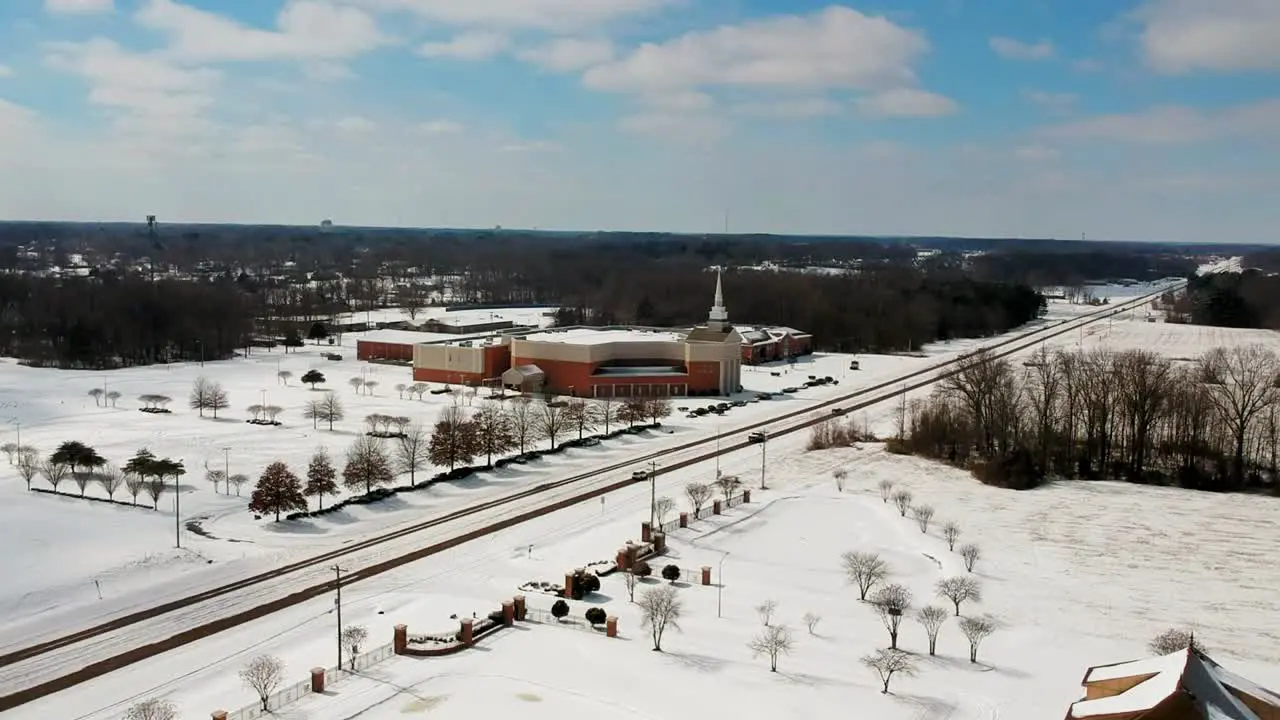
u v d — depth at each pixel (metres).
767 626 73.56
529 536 100.50
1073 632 78.31
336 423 157.00
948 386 180.88
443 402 178.38
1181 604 85.38
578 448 145.75
